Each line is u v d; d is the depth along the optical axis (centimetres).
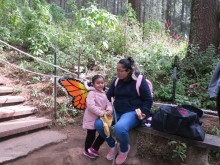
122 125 332
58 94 542
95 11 741
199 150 329
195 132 314
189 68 593
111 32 761
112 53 704
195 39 649
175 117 312
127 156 372
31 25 747
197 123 327
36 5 812
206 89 536
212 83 280
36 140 405
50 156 372
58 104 508
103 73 616
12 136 407
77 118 495
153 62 617
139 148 406
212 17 637
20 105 511
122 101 357
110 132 363
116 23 762
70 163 362
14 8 825
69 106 511
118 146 371
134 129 358
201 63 588
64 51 724
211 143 316
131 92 352
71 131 459
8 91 541
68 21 922
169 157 390
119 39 744
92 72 627
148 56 657
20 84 589
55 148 397
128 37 760
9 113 450
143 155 395
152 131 346
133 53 702
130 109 352
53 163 357
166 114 319
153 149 405
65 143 416
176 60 616
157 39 848
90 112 367
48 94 548
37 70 629
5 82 588
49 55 668
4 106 493
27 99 533
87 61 664
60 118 482
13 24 794
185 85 562
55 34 747
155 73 593
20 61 678
